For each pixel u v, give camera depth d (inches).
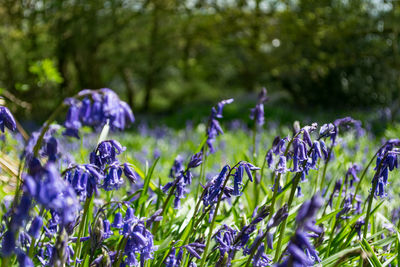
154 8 979.9
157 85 1337.4
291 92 954.1
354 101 895.7
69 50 899.4
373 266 99.6
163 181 247.0
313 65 808.9
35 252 105.6
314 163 101.6
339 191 139.3
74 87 1015.0
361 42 826.8
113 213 136.6
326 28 790.5
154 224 119.6
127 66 1114.1
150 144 490.3
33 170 67.1
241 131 565.9
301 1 818.8
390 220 158.1
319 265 98.8
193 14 994.7
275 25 912.3
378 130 577.9
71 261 95.9
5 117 86.6
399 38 761.6
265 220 131.5
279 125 681.6
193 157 115.4
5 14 786.8
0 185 138.4
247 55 1091.9
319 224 118.9
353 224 125.6
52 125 77.8
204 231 131.0
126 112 71.5
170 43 1076.5
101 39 964.0
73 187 79.6
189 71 1273.4
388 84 844.0
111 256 95.8
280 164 104.6
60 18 833.5
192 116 781.9
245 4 901.8
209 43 1080.2
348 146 365.4
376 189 113.7
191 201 156.7
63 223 77.6
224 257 94.8
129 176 92.0
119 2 890.7
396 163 104.9
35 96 664.4
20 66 782.5
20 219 69.4
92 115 69.7
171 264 99.3
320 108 887.1
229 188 100.0
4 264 78.8
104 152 89.8
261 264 96.3
